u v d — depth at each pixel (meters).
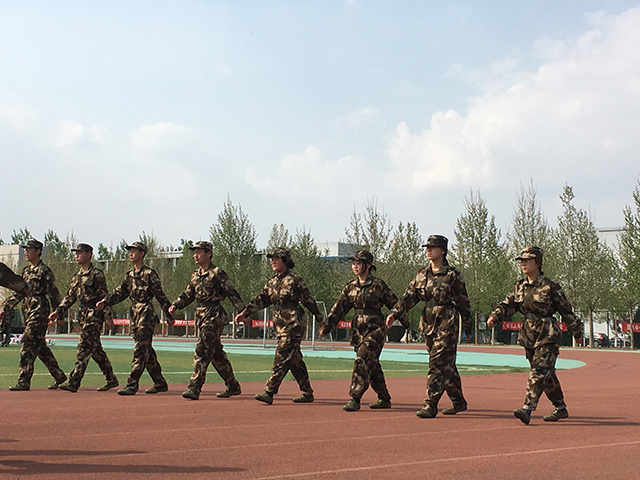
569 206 49.56
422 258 54.38
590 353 35.38
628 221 44.72
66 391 11.10
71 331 72.69
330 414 8.50
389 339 59.22
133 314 10.93
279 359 9.58
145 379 13.62
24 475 4.88
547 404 9.94
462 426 7.60
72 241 73.06
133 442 6.24
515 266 50.84
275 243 62.47
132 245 10.97
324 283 58.59
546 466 5.38
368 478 4.89
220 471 5.05
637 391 12.45
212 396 10.60
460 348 42.44
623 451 6.09
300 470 5.12
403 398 10.64
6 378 13.30
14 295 11.27
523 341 8.26
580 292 46.66
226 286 10.16
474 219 53.34
